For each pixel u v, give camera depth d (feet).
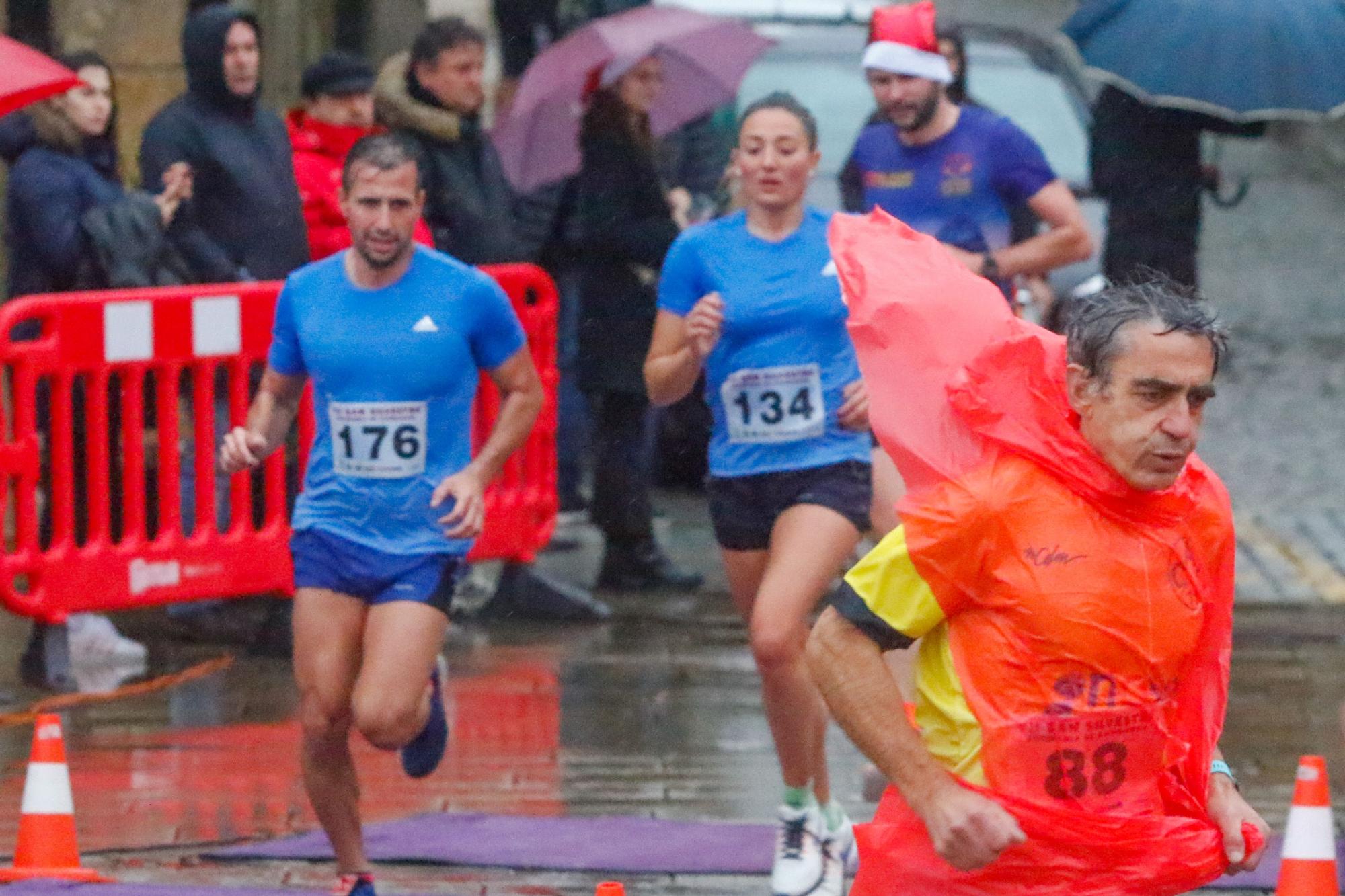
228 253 86.94
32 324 84.89
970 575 34.32
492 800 65.82
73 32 111.96
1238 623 92.07
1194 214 93.71
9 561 79.15
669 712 76.69
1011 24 261.24
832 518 56.18
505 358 55.52
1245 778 69.36
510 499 90.84
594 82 93.71
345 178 54.03
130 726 74.28
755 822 63.46
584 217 94.12
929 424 35.12
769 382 56.90
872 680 34.78
